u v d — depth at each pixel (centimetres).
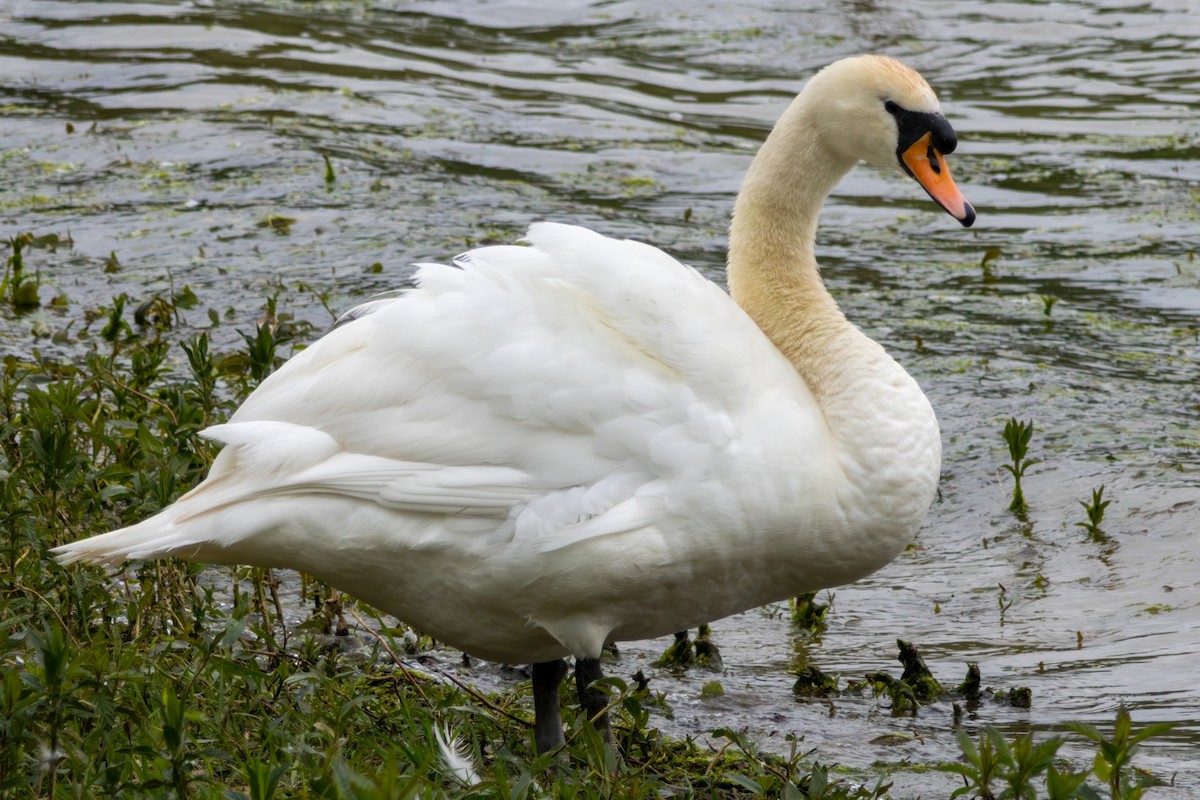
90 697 765
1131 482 1360
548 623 836
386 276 1766
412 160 2184
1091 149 2323
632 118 2436
